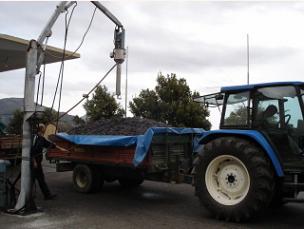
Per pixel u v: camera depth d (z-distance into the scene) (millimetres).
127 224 6465
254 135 6598
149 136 7559
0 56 16391
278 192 6820
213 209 6762
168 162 8078
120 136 7945
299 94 6559
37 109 7395
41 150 8320
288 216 7059
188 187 10000
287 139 6570
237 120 7066
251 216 6438
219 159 6871
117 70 9117
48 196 8484
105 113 16906
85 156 8805
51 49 14258
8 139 12680
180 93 16828
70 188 9852
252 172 6387
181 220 6738
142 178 8461
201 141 7426
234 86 7129
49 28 7504
